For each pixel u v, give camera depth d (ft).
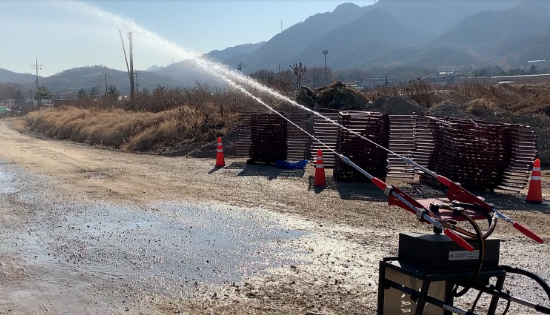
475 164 43.21
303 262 24.71
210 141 80.53
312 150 59.72
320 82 264.93
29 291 21.86
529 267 23.59
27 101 469.98
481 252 13.65
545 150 62.18
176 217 34.30
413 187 45.06
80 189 45.21
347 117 47.83
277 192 42.70
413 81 99.91
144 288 21.88
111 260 25.67
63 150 84.23
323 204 37.65
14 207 38.27
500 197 40.91
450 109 71.92
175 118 93.76
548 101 86.43
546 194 41.98
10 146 92.27
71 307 20.13
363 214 34.32
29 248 27.94
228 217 34.04
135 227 31.96
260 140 60.90
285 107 84.28
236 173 54.03
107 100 164.04
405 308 15.51
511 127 43.27
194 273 23.54
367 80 456.86
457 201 15.70
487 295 20.31
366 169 47.62
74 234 30.58
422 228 30.40
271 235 29.50
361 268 23.70
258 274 23.24
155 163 63.77
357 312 19.02
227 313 19.13
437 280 13.67
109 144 96.73
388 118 48.01
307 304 19.80
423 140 49.55
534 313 18.72
